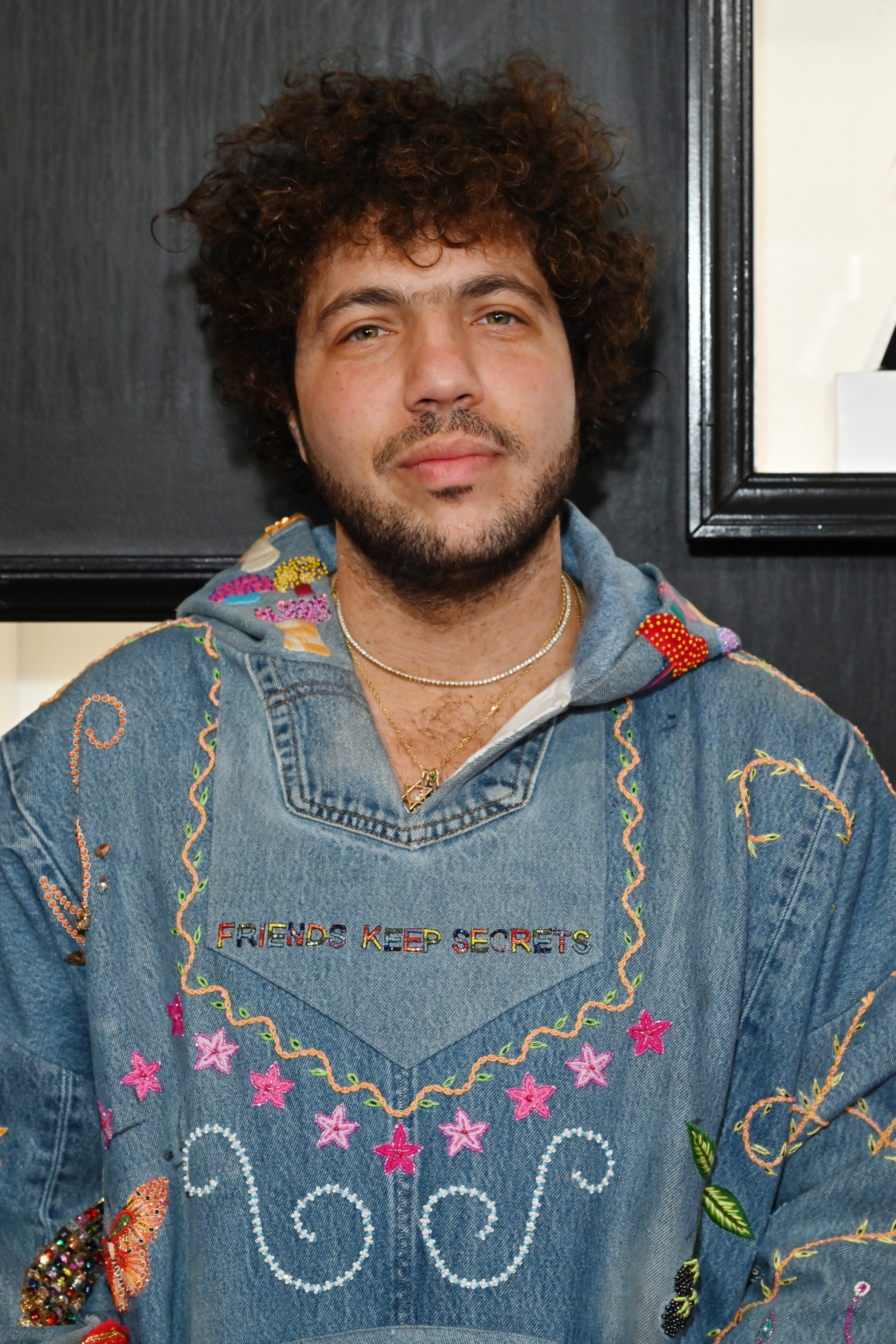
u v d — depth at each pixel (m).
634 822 0.92
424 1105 0.85
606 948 0.89
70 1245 0.92
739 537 1.22
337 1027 0.87
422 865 0.89
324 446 0.95
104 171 1.30
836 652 1.27
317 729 0.94
